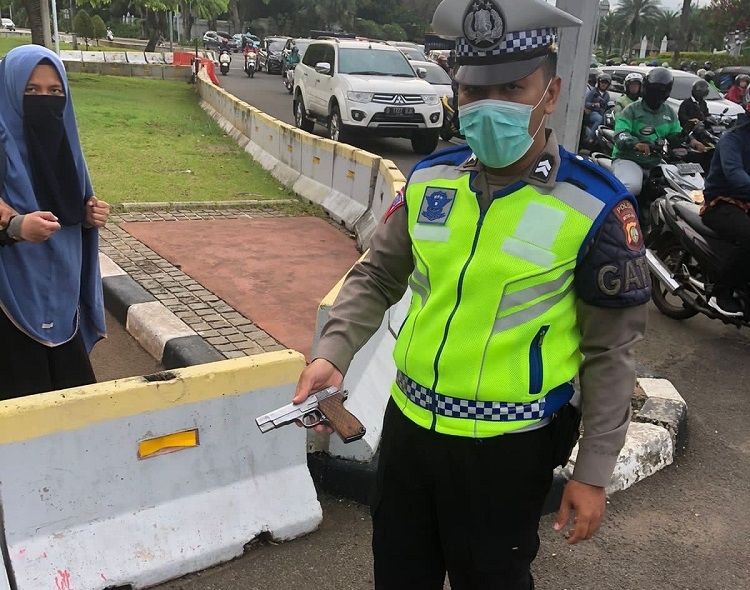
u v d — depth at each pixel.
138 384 2.55
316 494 3.11
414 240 1.78
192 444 2.71
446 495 1.79
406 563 1.96
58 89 2.79
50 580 2.39
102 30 43.19
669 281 5.61
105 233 6.97
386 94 12.90
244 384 2.78
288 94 24.19
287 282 6.00
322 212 8.41
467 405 1.70
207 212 8.09
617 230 1.60
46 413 2.36
